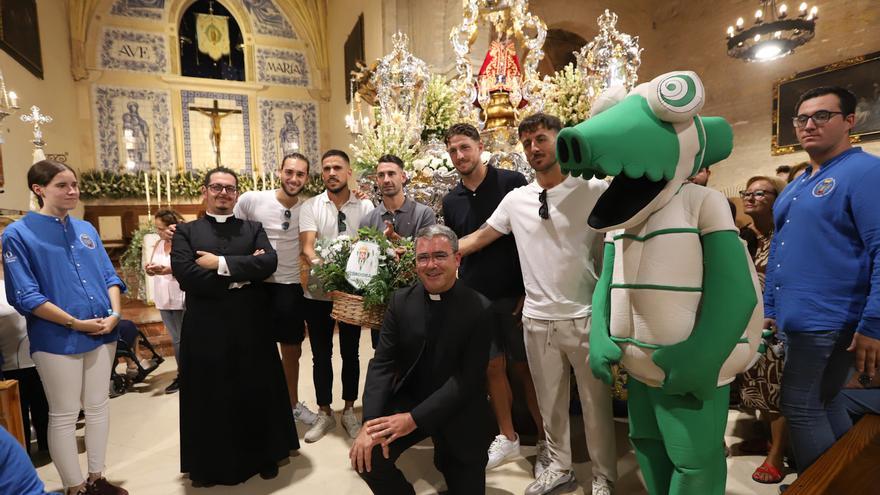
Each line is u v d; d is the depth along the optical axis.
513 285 2.75
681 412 1.67
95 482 2.58
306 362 5.13
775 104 7.28
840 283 1.99
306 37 11.77
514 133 4.39
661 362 1.60
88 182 9.67
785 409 2.16
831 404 2.14
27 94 7.29
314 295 3.29
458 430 2.08
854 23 6.42
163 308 4.43
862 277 1.95
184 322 2.71
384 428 1.94
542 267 2.36
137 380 4.51
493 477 2.71
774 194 2.94
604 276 1.94
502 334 2.78
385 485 2.07
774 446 2.59
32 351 2.41
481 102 4.84
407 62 4.54
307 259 3.30
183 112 10.84
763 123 7.48
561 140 1.56
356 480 2.76
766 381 2.55
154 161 10.63
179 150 10.83
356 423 3.36
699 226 1.65
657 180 1.56
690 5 8.41
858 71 6.34
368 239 2.75
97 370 2.55
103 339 2.58
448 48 6.81
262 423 2.78
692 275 1.63
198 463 2.67
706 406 1.66
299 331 3.50
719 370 1.57
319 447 3.19
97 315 2.54
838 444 1.98
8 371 3.03
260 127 11.45
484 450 2.13
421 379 2.13
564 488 2.48
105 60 10.20
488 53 4.96
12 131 6.57
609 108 1.74
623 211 1.67
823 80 6.70
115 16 10.25
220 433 2.66
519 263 2.72
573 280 2.30
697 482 1.66
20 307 2.33
